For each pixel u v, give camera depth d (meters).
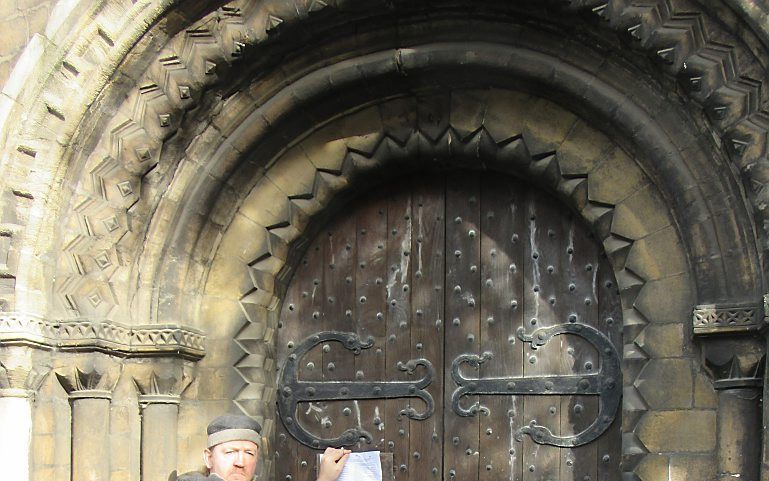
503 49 6.03
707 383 5.60
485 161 6.38
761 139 5.33
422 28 6.09
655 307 5.80
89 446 6.00
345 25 6.11
